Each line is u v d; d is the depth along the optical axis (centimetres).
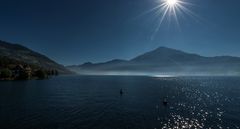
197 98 9794
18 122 5019
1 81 17912
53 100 8544
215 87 16925
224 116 5941
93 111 6500
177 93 11925
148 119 5525
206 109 6981
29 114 5875
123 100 8912
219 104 8050
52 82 19275
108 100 8869
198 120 5459
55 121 5162
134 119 5509
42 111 6328
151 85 18638
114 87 15838
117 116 5844
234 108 7188
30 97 9238
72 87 15075
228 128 4778
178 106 7544
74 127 4694
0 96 9406
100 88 14788
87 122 5144
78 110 6606
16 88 12762
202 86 17975
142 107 7281
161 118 5634
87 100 8794
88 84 19025
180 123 5159
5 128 4550
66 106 7275
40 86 14512
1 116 5603
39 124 4875
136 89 14325
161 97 10000
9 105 7238
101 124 4984
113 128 4675
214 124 5097
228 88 15925
